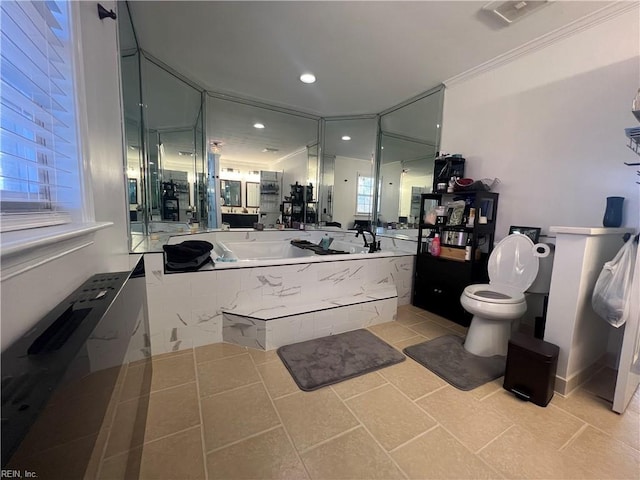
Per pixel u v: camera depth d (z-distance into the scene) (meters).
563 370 1.54
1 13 0.67
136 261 1.70
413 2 1.74
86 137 1.06
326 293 2.43
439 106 2.95
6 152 0.68
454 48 2.23
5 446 0.37
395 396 1.51
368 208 4.04
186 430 1.24
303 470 1.07
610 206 1.74
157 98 2.75
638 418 1.38
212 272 1.96
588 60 1.90
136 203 2.31
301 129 4.20
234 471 1.06
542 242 2.16
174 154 3.14
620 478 1.06
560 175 2.06
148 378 1.45
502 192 2.41
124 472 0.87
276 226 4.18
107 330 0.79
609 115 1.82
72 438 0.54
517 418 1.37
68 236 0.76
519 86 2.27
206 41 2.21
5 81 0.70
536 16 1.84
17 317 0.61
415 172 3.33
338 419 1.33
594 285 1.58
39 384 0.49
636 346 1.41
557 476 1.07
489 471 1.08
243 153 5.13
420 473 1.07
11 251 0.51
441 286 2.67
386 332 2.30
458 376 1.69
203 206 3.54
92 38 1.18
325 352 1.93
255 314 1.99
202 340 1.97
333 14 1.86
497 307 1.83
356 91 3.11
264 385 1.56
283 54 2.38
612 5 1.73
